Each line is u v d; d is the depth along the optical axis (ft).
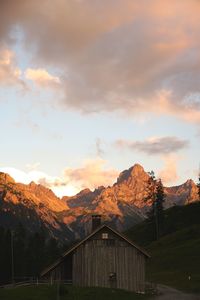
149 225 563.89
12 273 458.50
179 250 377.09
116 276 208.44
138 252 212.02
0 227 575.38
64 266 215.10
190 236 426.51
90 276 207.51
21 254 517.96
